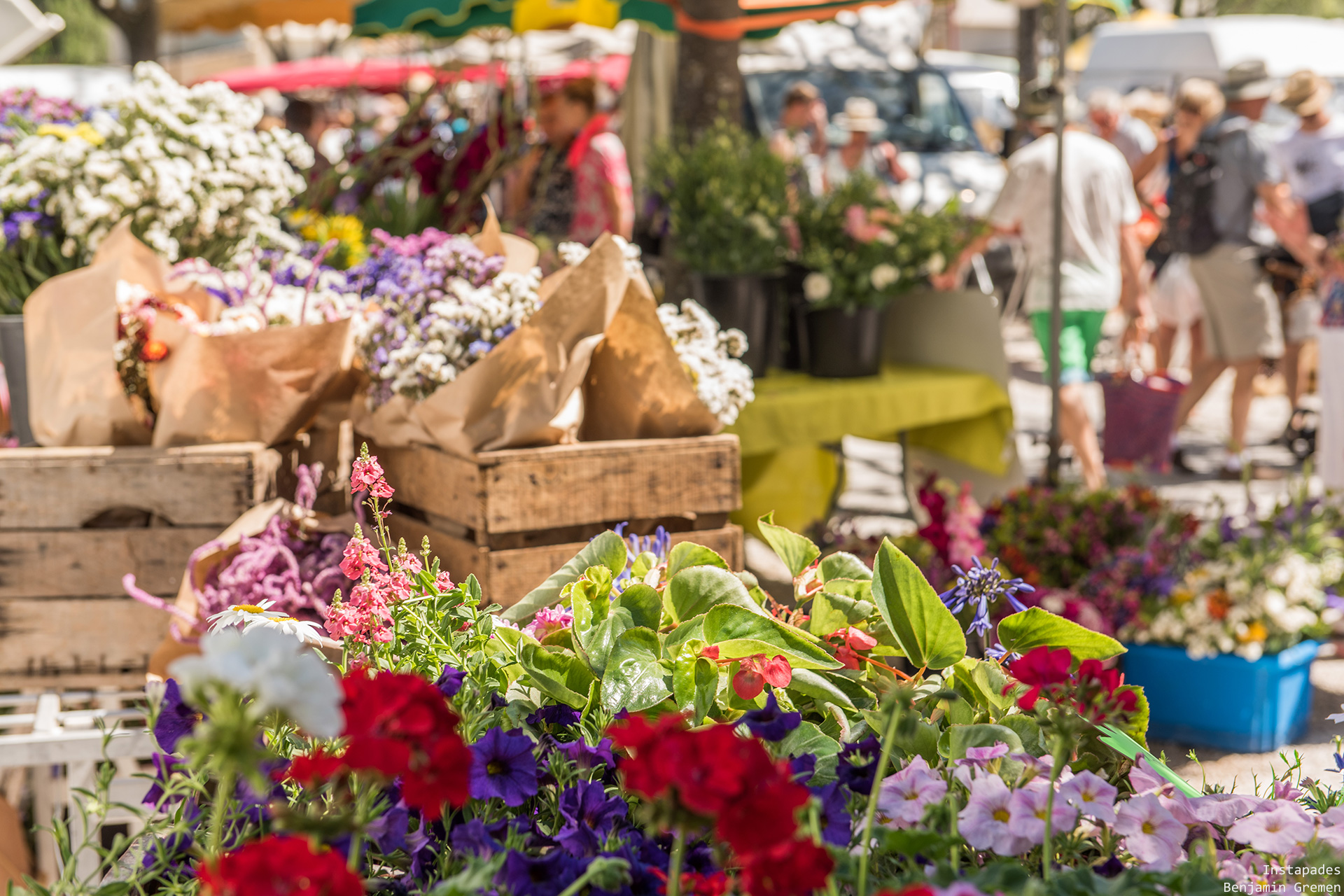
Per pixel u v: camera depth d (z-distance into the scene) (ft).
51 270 9.69
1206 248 21.97
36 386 7.78
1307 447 23.70
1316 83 20.76
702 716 4.57
